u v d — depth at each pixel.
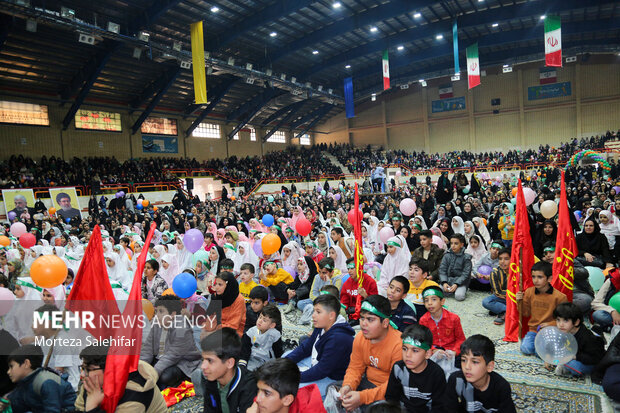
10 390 3.15
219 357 2.60
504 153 34.09
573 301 4.97
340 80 31.81
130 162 23.91
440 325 4.00
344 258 6.96
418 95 37.16
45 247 8.77
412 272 4.90
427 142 36.81
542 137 32.88
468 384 2.61
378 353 3.18
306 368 3.99
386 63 24.12
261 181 29.73
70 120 21.23
